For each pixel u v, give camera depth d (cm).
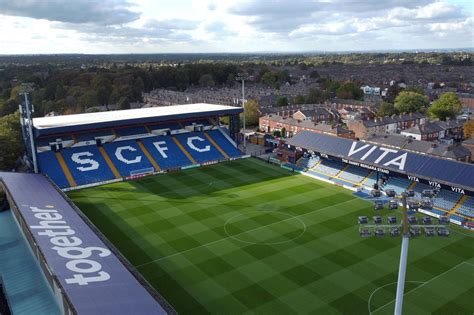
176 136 9081
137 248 4844
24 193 5453
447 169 6038
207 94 19625
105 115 8638
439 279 4100
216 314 3591
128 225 5509
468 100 19088
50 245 3838
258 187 7069
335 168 7762
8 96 18000
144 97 19938
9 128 8781
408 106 15388
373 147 7262
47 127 7081
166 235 5191
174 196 6638
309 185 7162
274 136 11975
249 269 4344
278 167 8312
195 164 8356
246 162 8688
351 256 4591
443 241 4947
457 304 3681
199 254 4691
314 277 4169
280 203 6284
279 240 5019
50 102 15725
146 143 8612
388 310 3603
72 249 3806
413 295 3825
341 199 6431
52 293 3819
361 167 7488
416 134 11381
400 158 6675
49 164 7431
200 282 4109
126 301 2959
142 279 3453
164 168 8050
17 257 4553
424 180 6069
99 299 2934
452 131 12569
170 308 3203
